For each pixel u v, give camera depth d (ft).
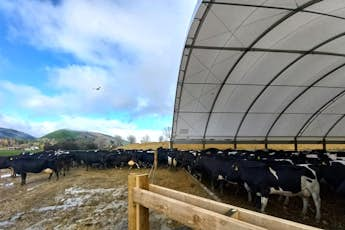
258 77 59.31
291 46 48.44
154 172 59.67
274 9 37.63
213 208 8.50
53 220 27.76
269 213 28.94
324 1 35.14
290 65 55.42
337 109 79.77
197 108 68.74
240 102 68.85
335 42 47.57
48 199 36.88
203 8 37.29
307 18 39.99
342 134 91.81
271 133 83.71
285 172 28.12
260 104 70.90
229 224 6.62
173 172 59.41
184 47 47.29
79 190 41.96
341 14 38.55
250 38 45.32
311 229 5.98
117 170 65.41
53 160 53.88
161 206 9.41
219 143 79.77
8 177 60.85
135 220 11.33
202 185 44.01
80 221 27.02
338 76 62.59
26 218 28.84
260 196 29.81
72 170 68.33
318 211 27.02
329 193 36.88
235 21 40.52
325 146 90.33
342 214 28.55
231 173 35.40
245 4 36.47
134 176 11.44
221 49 48.26
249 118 76.18
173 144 76.54
